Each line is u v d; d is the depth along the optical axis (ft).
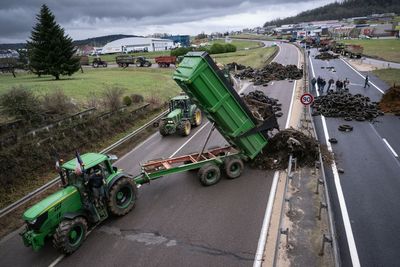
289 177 34.71
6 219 33.73
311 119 59.98
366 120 61.05
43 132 48.32
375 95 79.66
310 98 53.42
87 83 107.24
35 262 26.84
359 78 105.70
